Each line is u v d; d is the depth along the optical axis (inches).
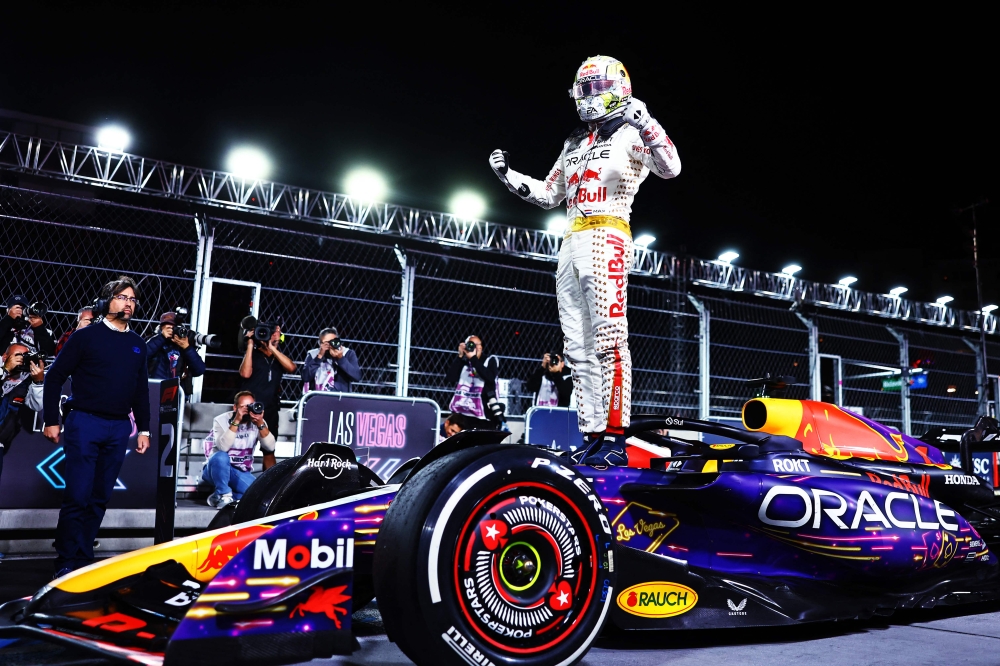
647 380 363.9
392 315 322.3
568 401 330.3
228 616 71.4
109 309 163.2
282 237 314.0
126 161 328.5
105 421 157.0
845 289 478.6
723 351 382.0
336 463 102.9
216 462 219.5
